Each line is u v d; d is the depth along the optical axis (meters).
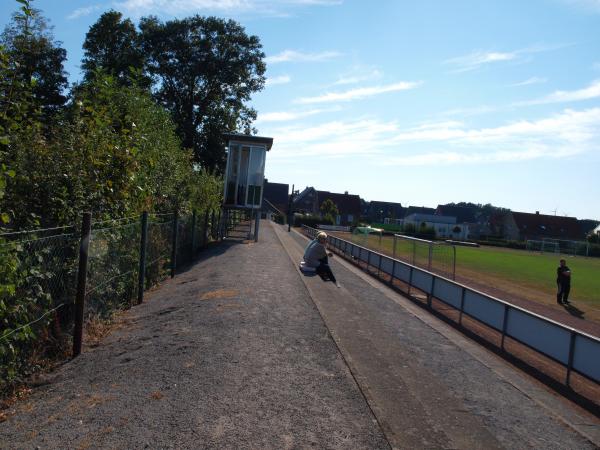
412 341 8.73
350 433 4.65
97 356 7.10
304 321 8.75
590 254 68.62
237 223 37.94
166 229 14.10
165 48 40.50
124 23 40.50
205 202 22.89
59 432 4.62
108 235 8.57
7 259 5.02
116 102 13.02
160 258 13.29
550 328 8.01
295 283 13.03
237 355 6.56
